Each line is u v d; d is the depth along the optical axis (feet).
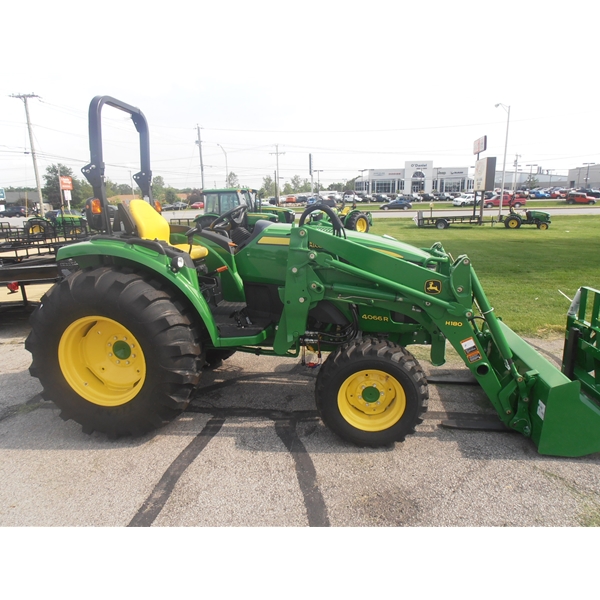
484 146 83.97
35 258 23.12
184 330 9.57
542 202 155.02
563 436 9.04
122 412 9.72
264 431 10.36
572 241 50.08
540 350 15.38
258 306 11.91
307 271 9.77
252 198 48.78
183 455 9.41
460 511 7.70
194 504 7.91
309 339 10.68
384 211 131.64
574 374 10.79
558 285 25.45
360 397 9.65
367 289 9.77
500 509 7.73
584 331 10.69
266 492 8.21
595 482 8.39
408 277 9.46
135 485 8.44
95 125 10.11
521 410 9.59
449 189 310.04
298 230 9.69
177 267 9.57
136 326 9.24
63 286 9.60
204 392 12.43
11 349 16.39
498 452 9.41
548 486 8.30
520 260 35.47
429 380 12.87
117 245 9.86
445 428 10.38
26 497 8.14
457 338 9.54
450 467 8.90
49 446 9.82
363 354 9.29
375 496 8.09
